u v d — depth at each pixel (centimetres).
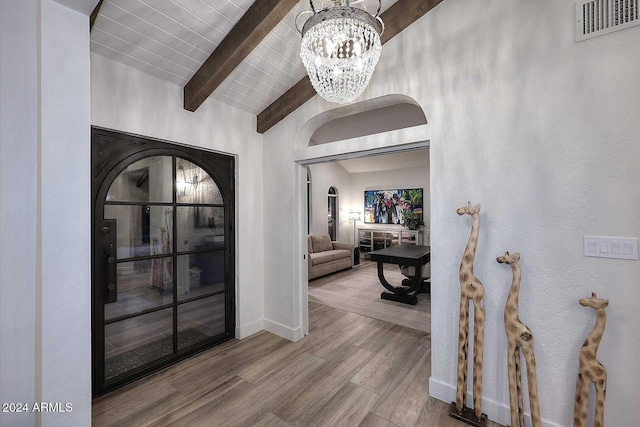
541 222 172
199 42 219
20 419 125
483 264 191
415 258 424
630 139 149
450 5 204
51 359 128
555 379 169
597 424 149
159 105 242
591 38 158
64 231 130
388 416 194
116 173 225
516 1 179
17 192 125
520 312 178
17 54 126
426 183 768
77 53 135
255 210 327
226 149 295
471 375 197
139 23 192
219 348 289
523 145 177
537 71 173
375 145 244
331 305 424
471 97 195
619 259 152
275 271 322
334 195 854
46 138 126
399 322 358
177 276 266
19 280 126
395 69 229
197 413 197
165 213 258
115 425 186
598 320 150
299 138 306
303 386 227
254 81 272
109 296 221
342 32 138
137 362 239
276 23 201
